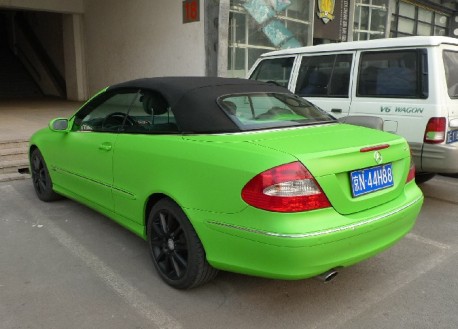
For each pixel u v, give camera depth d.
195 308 2.96
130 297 3.09
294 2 12.34
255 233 2.55
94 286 3.23
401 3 18.12
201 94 3.29
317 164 2.58
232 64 10.76
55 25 16.03
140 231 3.49
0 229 4.31
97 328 2.73
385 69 5.12
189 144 2.98
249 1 10.88
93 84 15.12
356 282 3.35
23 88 17.22
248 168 2.59
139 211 3.41
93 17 14.45
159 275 3.35
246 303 3.03
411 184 3.33
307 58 6.02
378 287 3.28
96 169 3.92
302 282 3.32
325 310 2.96
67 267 3.53
